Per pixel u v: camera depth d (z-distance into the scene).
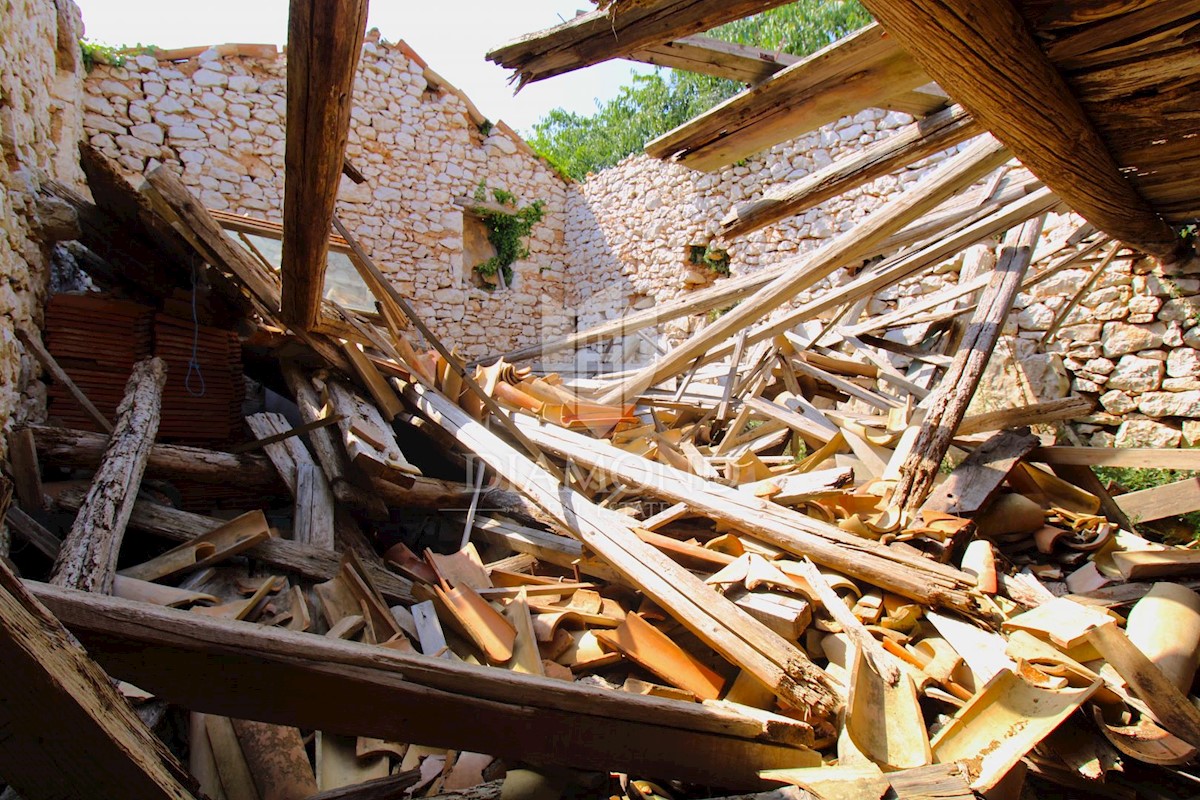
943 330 5.86
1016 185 4.47
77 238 3.52
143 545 2.70
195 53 8.43
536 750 1.52
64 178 4.65
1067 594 2.52
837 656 2.19
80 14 5.82
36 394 3.09
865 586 2.47
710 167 3.20
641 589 2.44
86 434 2.90
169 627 1.18
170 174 3.20
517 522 3.43
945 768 1.53
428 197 10.32
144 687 1.19
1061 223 5.48
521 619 2.43
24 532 2.36
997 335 3.62
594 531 2.70
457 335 10.66
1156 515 3.14
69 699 0.82
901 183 6.73
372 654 1.34
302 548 2.68
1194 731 1.63
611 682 2.32
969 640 2.12
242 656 1.23
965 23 1.41
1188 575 2.40
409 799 1.65
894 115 6.70
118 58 7.97
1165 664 1.87
